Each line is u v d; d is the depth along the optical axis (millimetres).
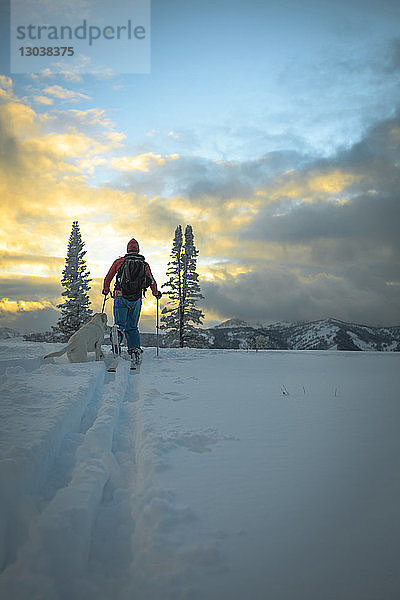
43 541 1697
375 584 1542
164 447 2949
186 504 2123
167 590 1529
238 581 1562
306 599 1470
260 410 4105
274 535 1855
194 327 34406
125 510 2236
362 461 2729
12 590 1480
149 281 8250
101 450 2930
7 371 5809
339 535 1856
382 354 12117
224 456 2816
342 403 4457
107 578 1696
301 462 2713
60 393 4039
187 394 4918
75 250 35656
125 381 5969
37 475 2352
